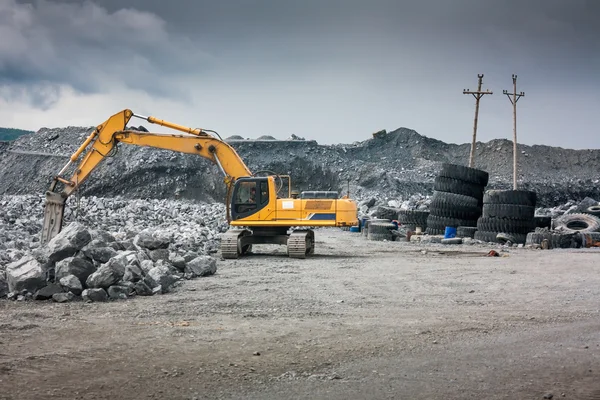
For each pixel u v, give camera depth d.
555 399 5.94
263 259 20.53
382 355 7.62
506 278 15.62
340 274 16.36
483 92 45.06
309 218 21.23
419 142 85.31
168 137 22.38
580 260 20.20
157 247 15.88
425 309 11.12
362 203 56.12
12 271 12.03
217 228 33.03
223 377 6.67
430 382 6.49
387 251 24.48
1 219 28.08
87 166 21.53
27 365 7.10
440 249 25.50
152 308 11.05
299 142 76.75
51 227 20.83
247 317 10.24
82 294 11.85
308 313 10.63
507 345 8.14
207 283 14.48
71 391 6.17
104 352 7.73
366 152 82.62
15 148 78.50
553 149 88.06
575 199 71.31
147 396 6.04
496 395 6.06
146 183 66.44
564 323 9.73
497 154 85.62
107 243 13.71
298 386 6.35
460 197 31.69
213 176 68.19
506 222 28.56
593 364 7.18
